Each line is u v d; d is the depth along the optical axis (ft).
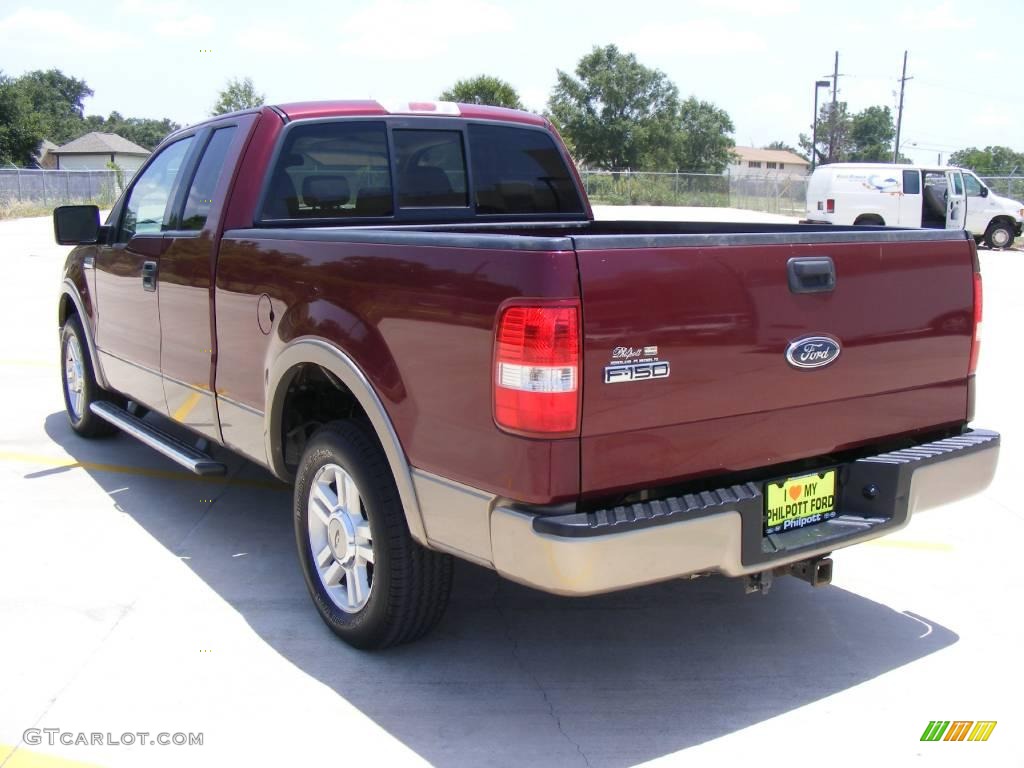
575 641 12.19
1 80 212.84
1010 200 78.13
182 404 15.12
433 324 9.53
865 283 10.41
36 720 10.05
